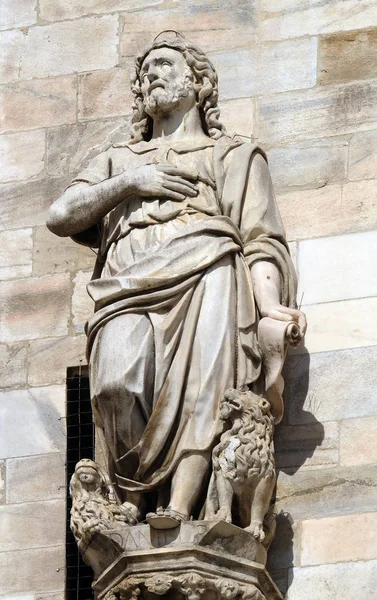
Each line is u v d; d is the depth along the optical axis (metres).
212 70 12.89
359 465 12.38
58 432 12.98
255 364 12.19
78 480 12.03
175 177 12.45
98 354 12.15
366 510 12.27
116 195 12.49
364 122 13.22
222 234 12.32
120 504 12.08
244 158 12.62
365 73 13.34
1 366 13.20
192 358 12.08
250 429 11.97
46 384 13.11
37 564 12.66
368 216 12.98
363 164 13.11
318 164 13.16
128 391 11.97
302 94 13.38
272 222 12.52
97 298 12.23
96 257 13.30
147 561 11.73
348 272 12.87
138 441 12.01
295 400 12.59
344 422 12.49
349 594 12.10
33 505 12.81
